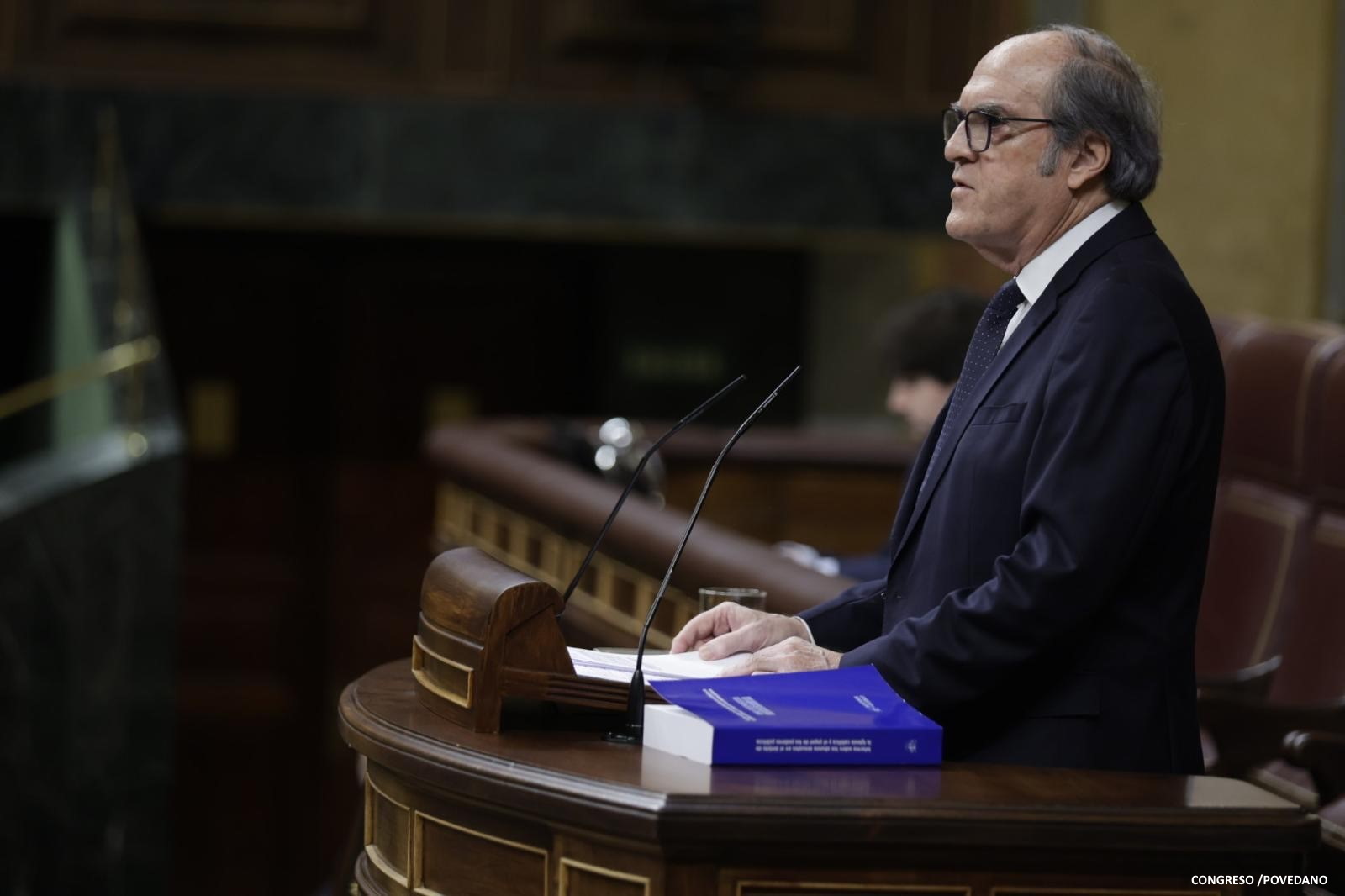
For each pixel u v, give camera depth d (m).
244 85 27.59
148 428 25.53
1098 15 24.81
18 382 33.31
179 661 34.75
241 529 34.94
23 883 24.38
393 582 35.16
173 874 34.66
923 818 6.46
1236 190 24.25
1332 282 23.95
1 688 24.20
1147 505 7.48
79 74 27.45
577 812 6.60
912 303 15.98
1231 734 11.33
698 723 7.07
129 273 26.81
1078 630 7.73
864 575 15.84
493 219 27.67
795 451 23.81
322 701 35.03
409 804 7.57
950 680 7.47
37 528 24.05
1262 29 24.20
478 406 35.28
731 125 27.86
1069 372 7.64
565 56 28.11
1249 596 13.62
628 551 14.77
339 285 34.84
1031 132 8.20
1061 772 7.19
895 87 28.50
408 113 27.55
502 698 7.50
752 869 6.52
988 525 7.93
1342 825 10.02
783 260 33.03
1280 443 13.65
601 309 33.44
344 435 35.06
